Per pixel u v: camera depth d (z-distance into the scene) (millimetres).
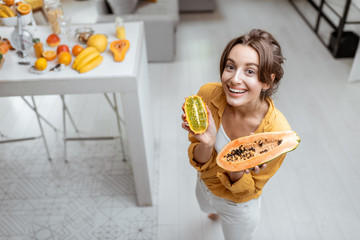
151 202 2246
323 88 3285
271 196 2312
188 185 2400
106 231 2133
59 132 2822
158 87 3320
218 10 4785
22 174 2490
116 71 1694
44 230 2143
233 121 1277
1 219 2201
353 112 3006
